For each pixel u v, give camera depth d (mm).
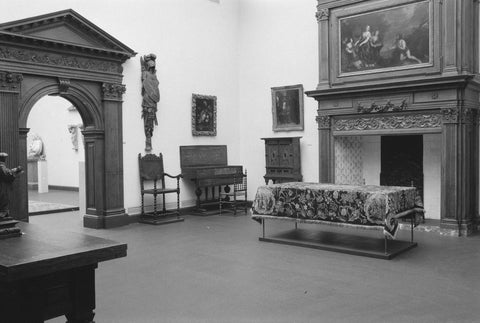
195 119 13273
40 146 20922
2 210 3727
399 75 10320
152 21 12219
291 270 7074
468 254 8008
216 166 13742
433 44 9859
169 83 12664
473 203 10148
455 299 5656
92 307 3521
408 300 5629
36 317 3213
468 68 9617
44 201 16062
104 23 11164
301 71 13117
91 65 10672
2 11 9328
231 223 11508
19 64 9352
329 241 8977
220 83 14086
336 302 5578
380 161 12109
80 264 3152
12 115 9234
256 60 14195
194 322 4992
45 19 9562
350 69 11109
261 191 9375
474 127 10195
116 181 11258
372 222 7910
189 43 13180
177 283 6445
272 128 13820
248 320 5031
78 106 10898
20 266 2830
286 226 10867
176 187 12891
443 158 9781
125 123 11633
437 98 9750
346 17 11109
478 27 10086
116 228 11016
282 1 13492
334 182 11469
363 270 7035
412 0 10078
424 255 7961
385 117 10594
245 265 7398
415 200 8750
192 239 9547
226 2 14219
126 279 6660
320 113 11555
